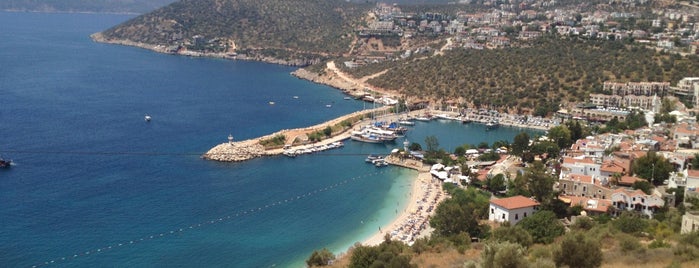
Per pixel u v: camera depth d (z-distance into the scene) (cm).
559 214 17575
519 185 19600
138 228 18438
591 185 18800
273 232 18450
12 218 18812
